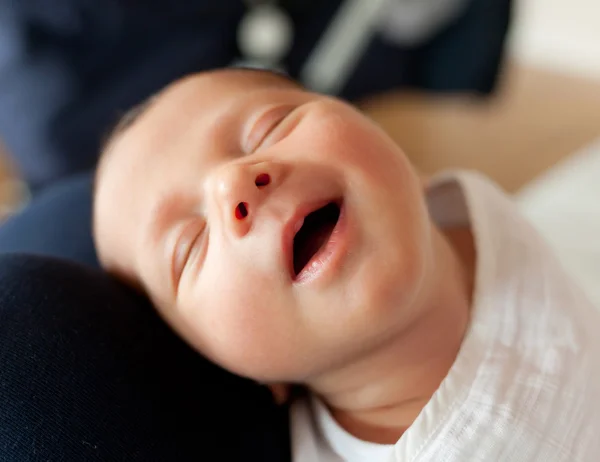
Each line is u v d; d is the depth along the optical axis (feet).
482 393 1.91
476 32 4.89
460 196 2.58
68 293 1.89
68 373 1.70
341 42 4.73
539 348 2.02
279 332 1.81
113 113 4.16
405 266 1.77
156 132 2.15
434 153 5.91
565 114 6.03
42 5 3.82
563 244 3.34
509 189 5.43
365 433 2.10
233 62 4.49
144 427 1.72
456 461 1.81
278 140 1.99
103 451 1.62
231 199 1.72
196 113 2.15
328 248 1.75
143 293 2.15
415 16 4.75
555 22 6.53
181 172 2.03
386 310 1.76
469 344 2.03
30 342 1.72
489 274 2.23
